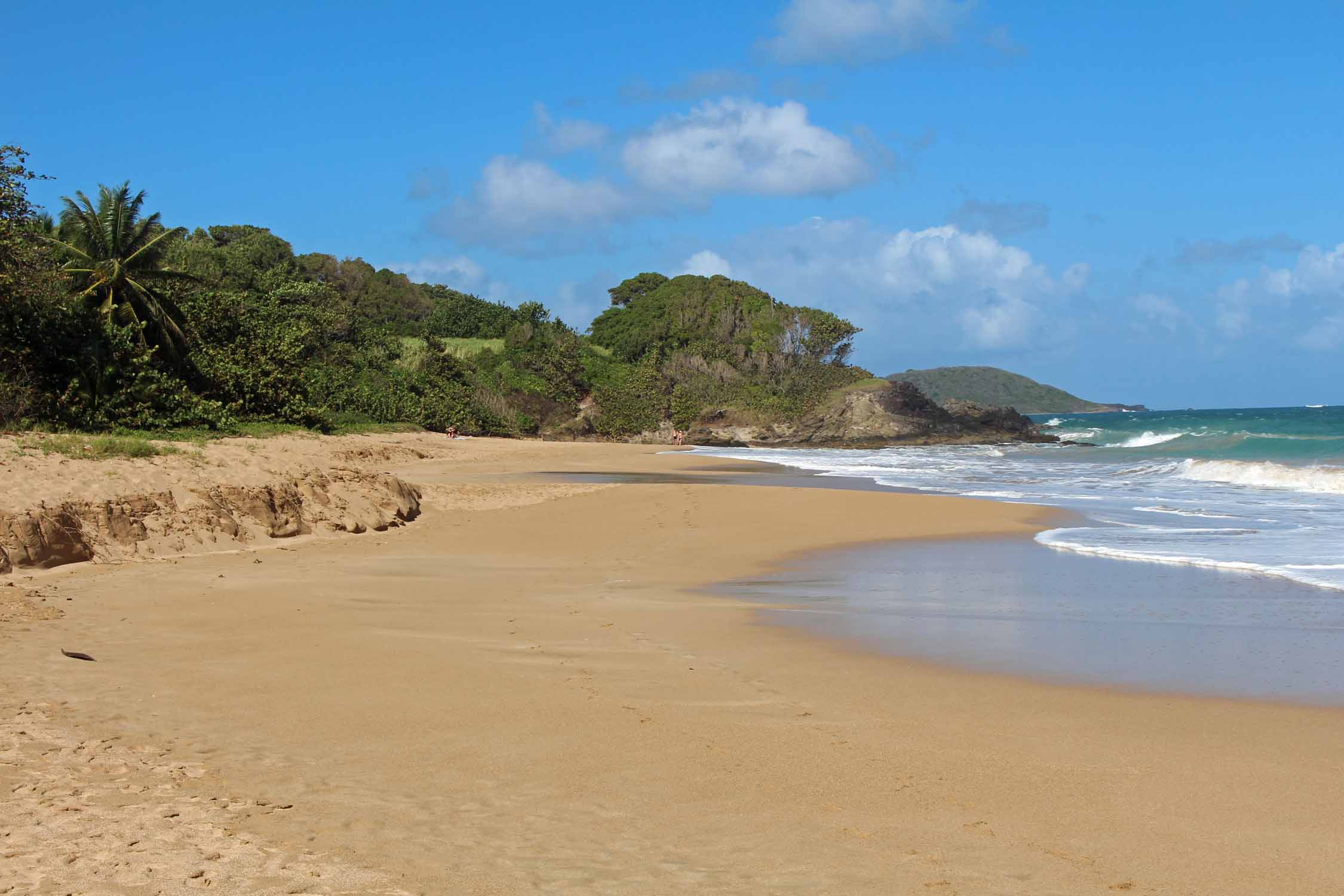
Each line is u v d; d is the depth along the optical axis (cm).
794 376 9794
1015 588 1345
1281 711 764
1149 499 2483
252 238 9581
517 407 8525
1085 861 483
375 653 912
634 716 725
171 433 3388
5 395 2878
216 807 525
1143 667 902
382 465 3706
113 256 4000
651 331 10506
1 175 3316
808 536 1898
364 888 430
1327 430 6712
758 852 488
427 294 11662
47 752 602
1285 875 469
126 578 1302
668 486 2881
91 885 421
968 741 681
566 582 1405
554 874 454
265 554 1588
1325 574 1396
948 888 448
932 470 3897
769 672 879
